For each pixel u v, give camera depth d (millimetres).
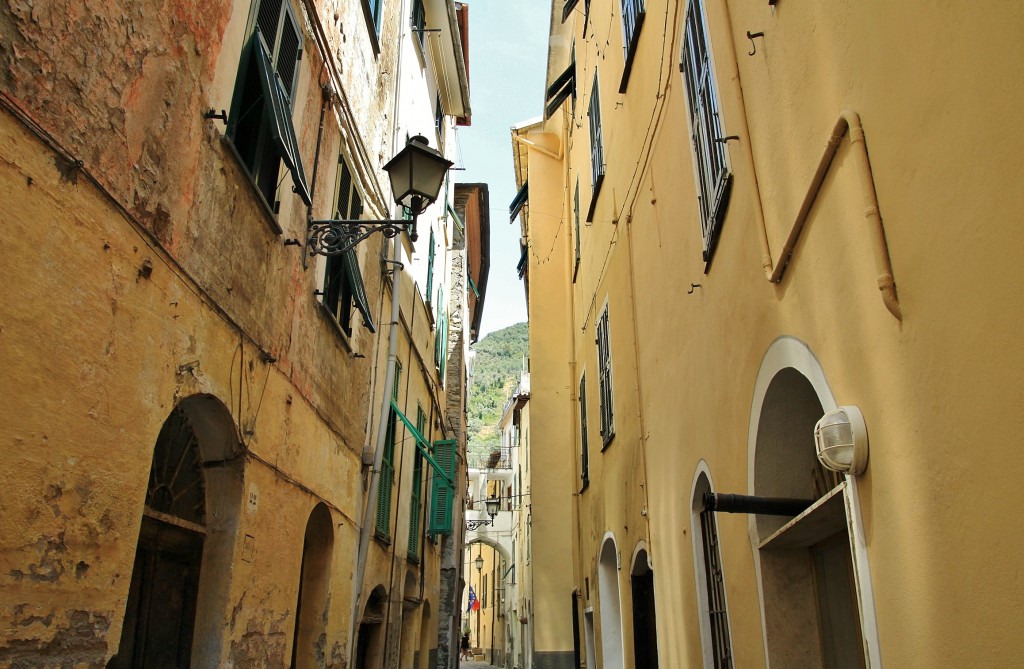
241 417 4816
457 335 19047
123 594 3408
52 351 2902
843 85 2926
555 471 13977
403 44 10656
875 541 2748
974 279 2037
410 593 12578
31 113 2785
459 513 18281
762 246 3971
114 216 3338
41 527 2836
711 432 5246
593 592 11273
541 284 15109
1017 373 1849
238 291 4801
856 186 2814
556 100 14602
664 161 6688
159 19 3725
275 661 5477
